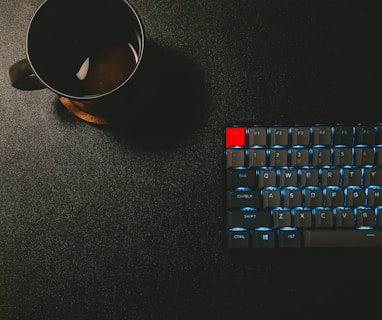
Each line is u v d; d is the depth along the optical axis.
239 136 0.65
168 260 0.69
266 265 0.69
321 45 0.70
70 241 0.70
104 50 0.63
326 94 0.70
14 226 0.71
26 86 0.60
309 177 0.64
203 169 0.70
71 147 0.70
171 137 0.70
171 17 0.71
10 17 0.71
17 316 0.70
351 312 0.69
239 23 0.71
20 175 0.71
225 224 0.66
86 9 0.61
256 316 0.69
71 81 0.63
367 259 0.68
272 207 0.65
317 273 0.69
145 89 0.68
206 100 0.70
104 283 0.70
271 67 0.70
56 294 0.70
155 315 0.69
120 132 0.70
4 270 0.70
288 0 0.71
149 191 0.70
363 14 0.71
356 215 0.65
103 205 0.70
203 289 0.69
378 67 0.70
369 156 0.64
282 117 0.70
